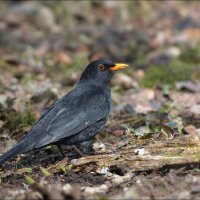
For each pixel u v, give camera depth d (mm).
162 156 9984
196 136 10602
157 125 12961
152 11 24766
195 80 17188
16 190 9273
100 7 25094
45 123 10414
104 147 11578
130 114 13977
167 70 17984
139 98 15805
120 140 11789
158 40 21047
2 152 11656
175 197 8633
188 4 25281
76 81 17656
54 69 18984
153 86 16922
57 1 25562
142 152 10281
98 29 22969
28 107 14109
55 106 10852
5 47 21141
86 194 8898
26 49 20938
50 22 23547
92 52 20438
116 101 15578
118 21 23922
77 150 10914
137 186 9141
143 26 23281
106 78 11695
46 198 8586
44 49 20891
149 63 19203
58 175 10102
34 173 10242
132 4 25391
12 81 17422
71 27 23297
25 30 22891
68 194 8477
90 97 11172
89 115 10930
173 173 9562
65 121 10609
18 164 10977
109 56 20172
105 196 8812
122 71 18578
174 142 10414
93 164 10164
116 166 9953
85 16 24203
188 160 9742
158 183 9156
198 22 23031
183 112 13750
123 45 21328
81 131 10867
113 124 12992
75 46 21250
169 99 15531
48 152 11648
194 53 19516
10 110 13453
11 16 23969
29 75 18016
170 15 24141
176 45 20719
